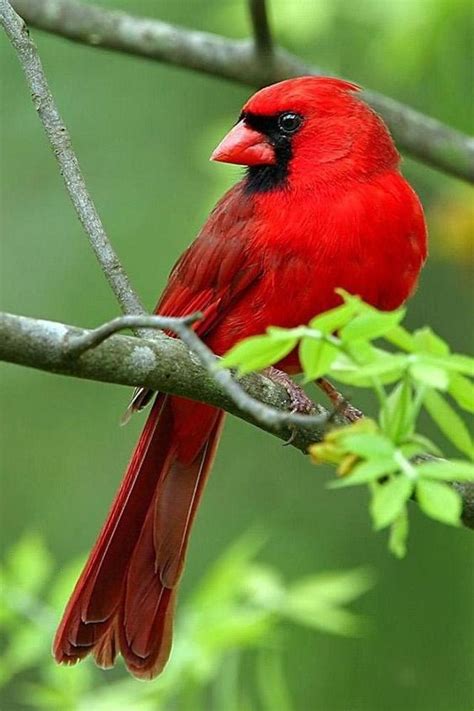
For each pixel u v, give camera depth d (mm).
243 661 10516
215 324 8125
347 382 5480
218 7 11414
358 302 5355
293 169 7945
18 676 11352
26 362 6156
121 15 9891
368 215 7773
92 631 7883
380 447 5223
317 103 8000
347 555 11266
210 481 11625
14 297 11547
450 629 11125
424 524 11352
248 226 7918
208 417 8070
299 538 11289
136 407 7746
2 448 11781
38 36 12008
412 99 11406
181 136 11789
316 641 11039
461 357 5379
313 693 10914
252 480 11609
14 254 11680
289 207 7855
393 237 7809
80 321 11453
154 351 6422
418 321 11570
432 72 10594
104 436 11836
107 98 11922
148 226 11484
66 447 11812
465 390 5430
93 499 11617
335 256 7750
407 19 10227
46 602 9516
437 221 10797
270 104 8023
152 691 8375
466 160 9859
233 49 9836
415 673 11016
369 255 7766
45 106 7332
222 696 9195
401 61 10438
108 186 11664
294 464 11641
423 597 11211
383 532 11336
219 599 8445
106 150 11789
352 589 8578
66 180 7281
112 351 6328
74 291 11531
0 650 10508
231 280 7980
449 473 5156
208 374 6496
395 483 5141
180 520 8133
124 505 8117
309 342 5371
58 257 11625
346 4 10344
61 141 7309
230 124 10570
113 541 8055
